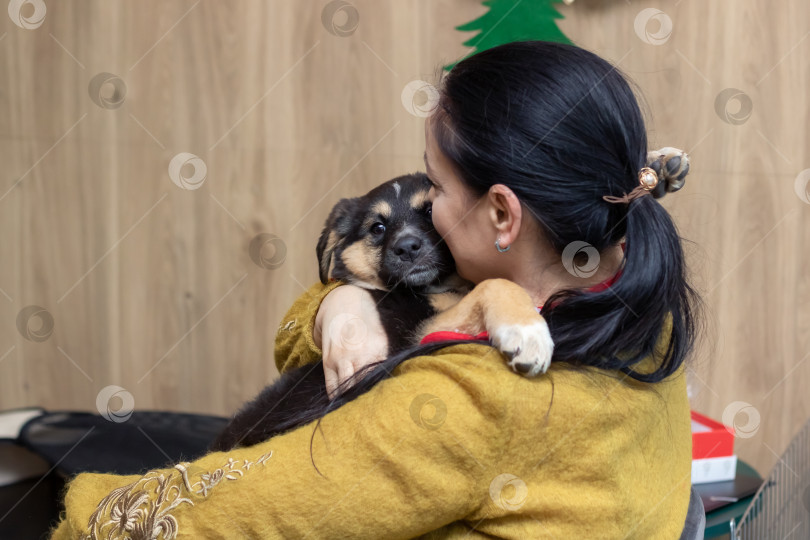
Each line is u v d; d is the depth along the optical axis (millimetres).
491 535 963
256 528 888
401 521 893
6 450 1771
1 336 2918
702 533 1214
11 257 2916
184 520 911
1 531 1537
